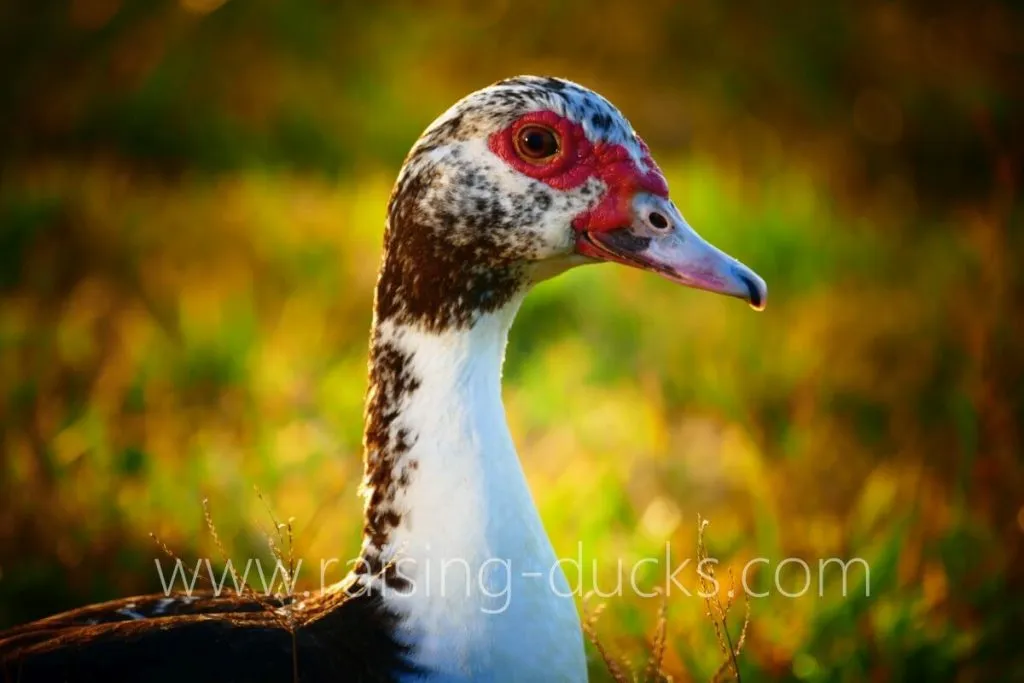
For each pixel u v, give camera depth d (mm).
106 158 19625
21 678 4676
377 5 22953
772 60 21906
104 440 9078
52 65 20969
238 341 11430
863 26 21734
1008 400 9328
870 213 17625
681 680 6672
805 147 20688
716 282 5199
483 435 4992
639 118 21531
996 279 10562
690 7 22281
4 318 11906
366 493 5191
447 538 4918
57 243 14203
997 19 21281
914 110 20688
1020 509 8289
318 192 17641
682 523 8555
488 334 5141
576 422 10078
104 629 4898
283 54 22062
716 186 16266
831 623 7180
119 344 11328
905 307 13141
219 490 8547
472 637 4871
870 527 8250
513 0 22750
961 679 7000
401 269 5152
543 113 5098
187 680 4684
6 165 18656
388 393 5141
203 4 21031
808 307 13070
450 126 5137
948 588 7586
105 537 8039
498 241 5129
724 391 10812
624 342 11953
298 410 9984
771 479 8914
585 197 5203
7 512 8219
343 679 4824
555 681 4977
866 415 10938
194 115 20766
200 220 15711
